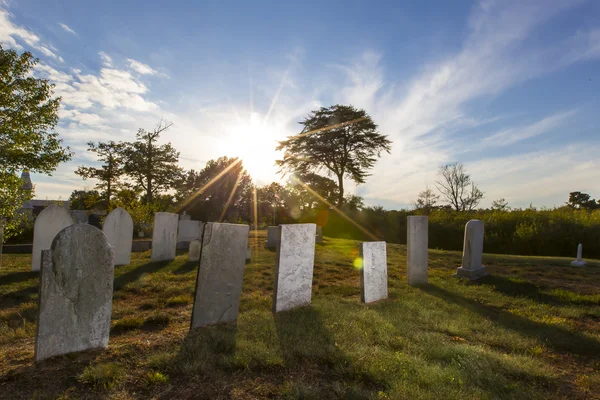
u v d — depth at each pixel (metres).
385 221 35.91
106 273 4.34
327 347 4.34
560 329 5.71
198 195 46.75
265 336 4.71
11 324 5.29
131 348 4.23
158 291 7.80
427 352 4.36
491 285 9.22
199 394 3.25
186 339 4.55
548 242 21.45
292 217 44.06
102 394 3.18
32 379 3.42
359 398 3.18
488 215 27.69
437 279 9.95
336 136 40.25
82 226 4.14
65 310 3.96
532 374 3.88
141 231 25.12
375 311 6.29
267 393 3.31
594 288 9.13
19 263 11.80
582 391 3.67
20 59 14.39
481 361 4.07
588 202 42.81
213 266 5.30
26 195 14.33
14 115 14.08
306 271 6.89
